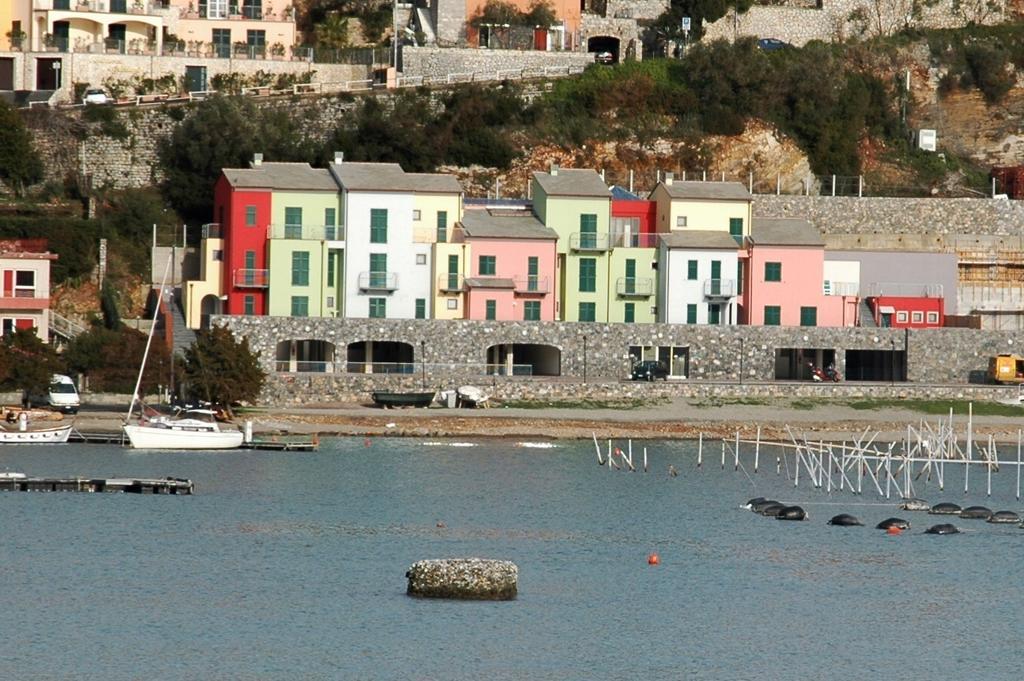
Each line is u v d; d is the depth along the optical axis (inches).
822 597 7775.6
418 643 6875.0
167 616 7155.5
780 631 7229.3
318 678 6456.7
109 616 7145.7
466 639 6958.7
